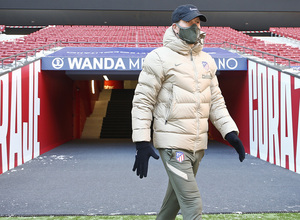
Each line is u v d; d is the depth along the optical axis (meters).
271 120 6.30
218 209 3.00
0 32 20.28
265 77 6.67
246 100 7.98
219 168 5.57
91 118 15.59
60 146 9.56
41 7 20.83
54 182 4.34
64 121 10.72
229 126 1.81
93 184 4.20
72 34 17.53
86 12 22.53
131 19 24.00
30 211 2.94
